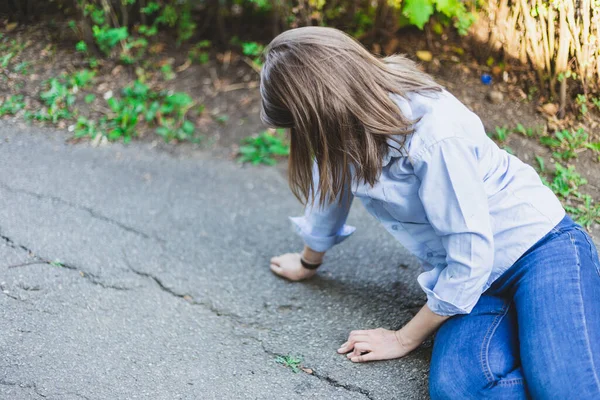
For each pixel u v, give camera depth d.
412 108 1.47
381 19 3.01
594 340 1.39
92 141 2.79
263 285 2.07
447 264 1.61
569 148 2.32
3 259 2.05
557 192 2.19
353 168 1.59
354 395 1.63
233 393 1.63
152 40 3.29
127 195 2.48
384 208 1.65
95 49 3.19
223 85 3.14
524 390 1.43
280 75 1.42
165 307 1.94
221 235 2.31
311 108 1.40
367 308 1.95
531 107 2.51
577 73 2.34
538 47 2.43
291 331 1.86
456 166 1.43
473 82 2.68
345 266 2.16
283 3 3.08
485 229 1.46
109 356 1.72
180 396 1.61
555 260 1.50
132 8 3.29
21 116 2.86
